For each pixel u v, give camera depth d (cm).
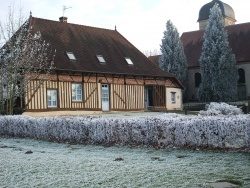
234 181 616
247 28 3822
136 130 1095
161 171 717
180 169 733
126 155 943
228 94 3400
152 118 1079
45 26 2655
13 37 2102
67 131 1273
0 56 2069
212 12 3522
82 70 2475
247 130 920
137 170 732
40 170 753
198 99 3566
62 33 2712
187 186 598
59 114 2383
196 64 3816
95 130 1185
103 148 1090
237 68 3588
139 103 2892
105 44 2938
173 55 3700
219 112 1733
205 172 699
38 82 2250
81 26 2950
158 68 3105
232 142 947
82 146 1154
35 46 2253
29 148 1134
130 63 2892
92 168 761
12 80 1939
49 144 1236
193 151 963
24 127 1453
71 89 2467
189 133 1002
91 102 2578
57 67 2352
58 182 650
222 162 798
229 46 3578
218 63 3409
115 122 1139
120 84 2762
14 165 813
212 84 3428
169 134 1034
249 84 3550
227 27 3966
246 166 746
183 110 3012
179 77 3691
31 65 2125
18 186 633
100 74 2636
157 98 3022
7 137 1495
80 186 620
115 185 620
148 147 1065
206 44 3512
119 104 2745
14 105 2161
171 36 3741
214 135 967
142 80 2923
